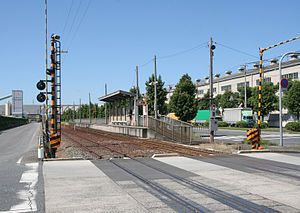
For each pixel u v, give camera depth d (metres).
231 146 18.53
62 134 38.78
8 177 8.99
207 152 15.92
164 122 26.25
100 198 6.63
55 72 15.16
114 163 11.91
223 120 57.28
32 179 8.69
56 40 15.16
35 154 15.10
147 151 16.89
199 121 57.72
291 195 6.95
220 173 9.72
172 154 14.31
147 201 6.39
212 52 21.64
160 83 40.41
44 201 6.39
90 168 10.66
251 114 50.47
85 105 99.44
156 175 9.33
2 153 16.67
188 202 6.32
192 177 9.02
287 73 55.41
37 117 136.12
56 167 10.88
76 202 6.32
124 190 7.37
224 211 5.73
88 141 25.53
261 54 17.20
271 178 8.91
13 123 72.62
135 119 33.22
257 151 15.86
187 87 30.00
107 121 57.88
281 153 15.74
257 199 6.60
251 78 63.91
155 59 30.80
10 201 6.39
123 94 34.56
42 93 14.22
